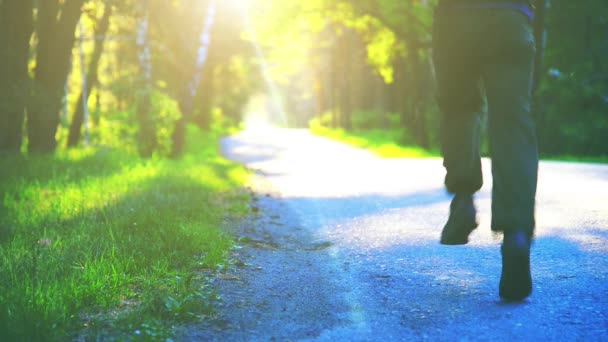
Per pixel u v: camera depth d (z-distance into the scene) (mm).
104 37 17375
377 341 2723
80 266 3785
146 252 4227
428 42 25328
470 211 3010
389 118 51094
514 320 2867
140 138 17438
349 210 7113
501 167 2779
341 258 4535
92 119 20828
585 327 2734
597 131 25844
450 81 2984
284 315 3127
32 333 2621
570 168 11109
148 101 17562
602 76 27453
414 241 4957
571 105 27141
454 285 3553
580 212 5953
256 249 4895
